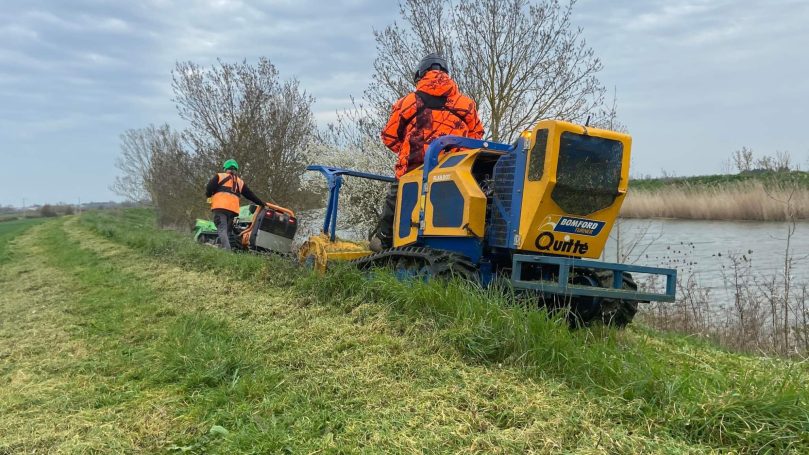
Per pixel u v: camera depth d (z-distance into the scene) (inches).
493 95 414.3
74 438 136.7
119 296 308.0
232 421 141.2
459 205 213.0
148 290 310.3
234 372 170.7
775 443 112.3
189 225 877.8
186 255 392.8
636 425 123.6
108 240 628.1
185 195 819.4
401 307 203.0
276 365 174.7
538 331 163.0
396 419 131.6
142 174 1819.6
